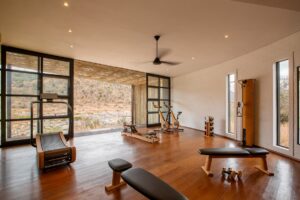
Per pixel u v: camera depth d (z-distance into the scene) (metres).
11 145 4.51
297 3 1.79
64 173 2.79
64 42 4.03
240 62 5.03
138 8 2.55
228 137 5.55
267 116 4.13
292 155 3.45
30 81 4.88
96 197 2.11
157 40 3.73
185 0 2.33
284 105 3.88
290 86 3.50
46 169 2.91
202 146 4.54
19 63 4.69
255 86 4.48
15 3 2.44
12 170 2.89
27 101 4.84
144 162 3.33
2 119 4.41
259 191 2.25
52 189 2.28
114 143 4.84
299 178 2.62
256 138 4.45
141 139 5.31
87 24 3.10
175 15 2.73
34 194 2.15
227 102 5.72
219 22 2.94
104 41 3.92
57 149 3.00
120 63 6.03
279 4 1.82
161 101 8.59
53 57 5.13
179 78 8.48
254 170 2.94
